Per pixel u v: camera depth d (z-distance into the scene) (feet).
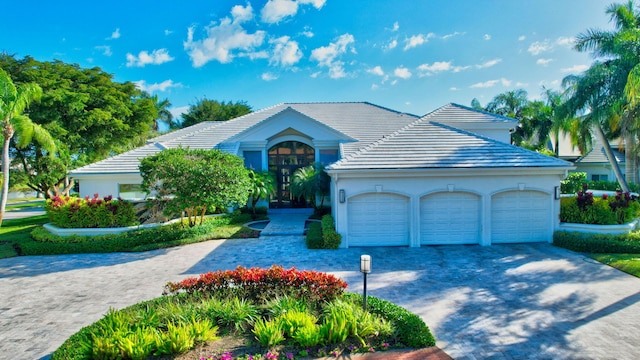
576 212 49.08
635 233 44.98
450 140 53.36
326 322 21.56
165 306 24.44
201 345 20.49
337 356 19.75
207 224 57.11
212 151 54.70
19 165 98.63
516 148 50.88
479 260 41.01
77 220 52.31
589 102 74.74
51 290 33.47
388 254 44.34
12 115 63.72
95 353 18.69
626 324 24.20
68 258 45.39
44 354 21.68
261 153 79.10
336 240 47.42
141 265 41.78
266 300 25.29
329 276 26.16
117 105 103.76
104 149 107.96
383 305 24.58
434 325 24.40
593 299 28.78
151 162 50.31
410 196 47.80
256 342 20.98
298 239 54.24
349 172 46.44
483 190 47.88
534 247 46.42
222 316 22.94
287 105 98.94
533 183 48.03
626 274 35.06
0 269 40.73
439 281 33.86
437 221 48.73
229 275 26.32
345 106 97.96
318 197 74.69
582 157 122.62
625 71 67.97
